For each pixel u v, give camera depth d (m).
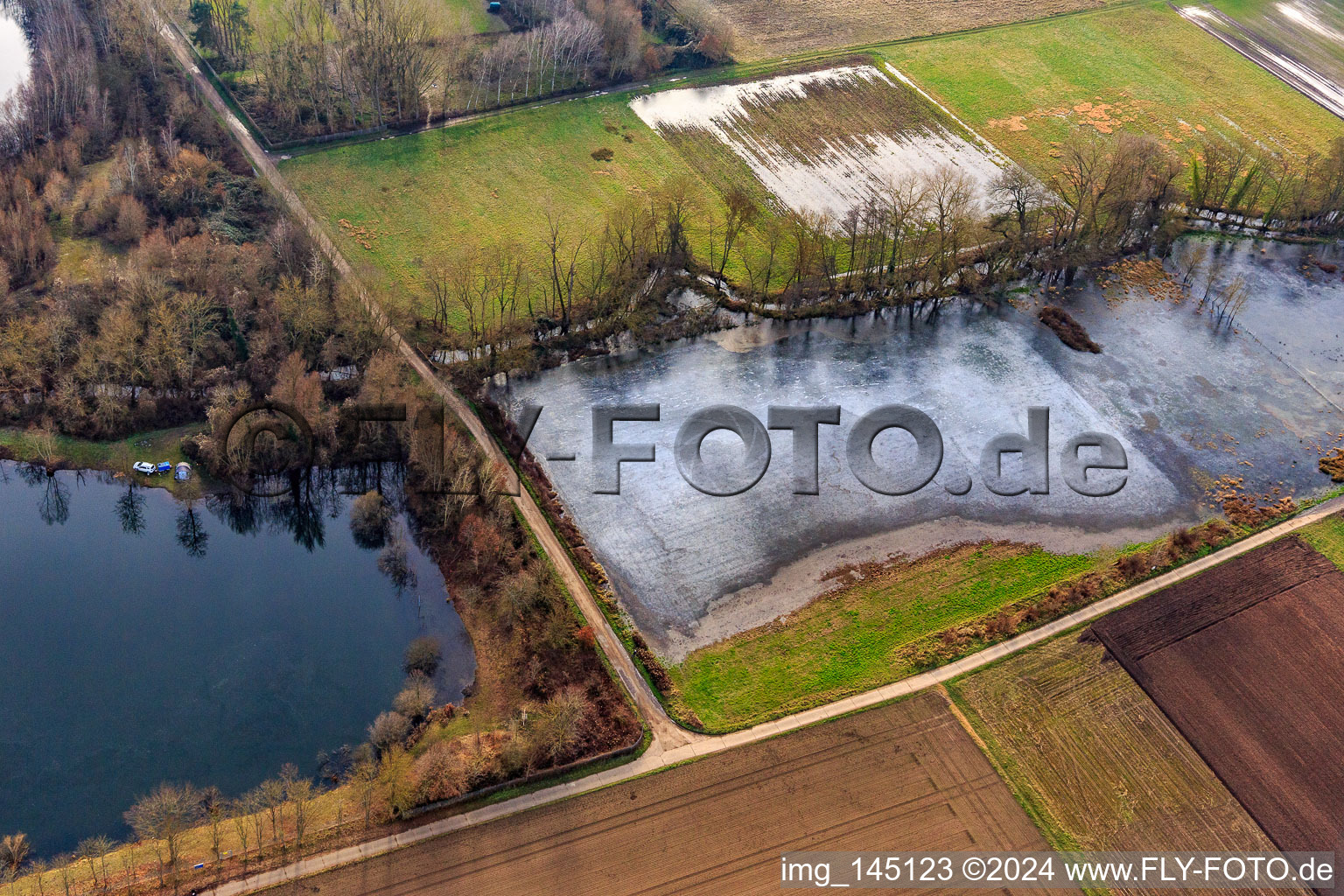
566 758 86.31
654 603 100.25
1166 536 110.69
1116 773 88.00
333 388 119.31
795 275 138.38
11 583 99.88
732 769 86.69
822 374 127.81
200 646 95.38
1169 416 125.62
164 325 115.88
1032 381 129.12
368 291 130.12
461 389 120.94
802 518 109.62
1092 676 95.62
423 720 89.75
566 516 107.62
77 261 131.12
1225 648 98.44
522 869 79.00
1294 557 108.06
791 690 93.44
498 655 95.50
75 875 77.50
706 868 79.88
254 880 77.12
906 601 102.19
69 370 117.12
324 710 91.00
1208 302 144.62
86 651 94.19
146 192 140.00
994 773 87.62
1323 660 97.81
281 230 130.25
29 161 140.75
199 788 84.38
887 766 87.56
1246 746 90.31
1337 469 119.62
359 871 78.19
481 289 134.62
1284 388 131.12
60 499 108.81
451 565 103.94
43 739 87.12
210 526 107.75
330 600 100.38
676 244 142.25
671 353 129.50
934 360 131.25
